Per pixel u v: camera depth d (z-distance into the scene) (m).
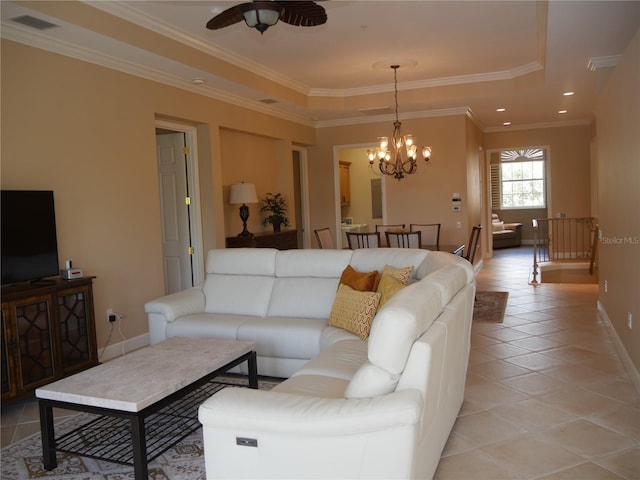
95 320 4.57
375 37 5.36
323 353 3.25
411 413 1.87
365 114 8.38
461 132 8.27
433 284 2.60
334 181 9.07
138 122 5.12
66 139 4.34
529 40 5.62
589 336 4.94
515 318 5.76
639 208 3.45
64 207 4.32
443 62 6.46
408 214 8.68
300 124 8.58
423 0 4.40
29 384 3.64
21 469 2.81
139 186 5.11
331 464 1.97
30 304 3.65
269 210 7.82
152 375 2.85
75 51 4.39
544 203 13.64
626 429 3.01
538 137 10.57
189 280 6.41
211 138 6.28
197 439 3.07
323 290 4.25
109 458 2.84
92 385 2.72
